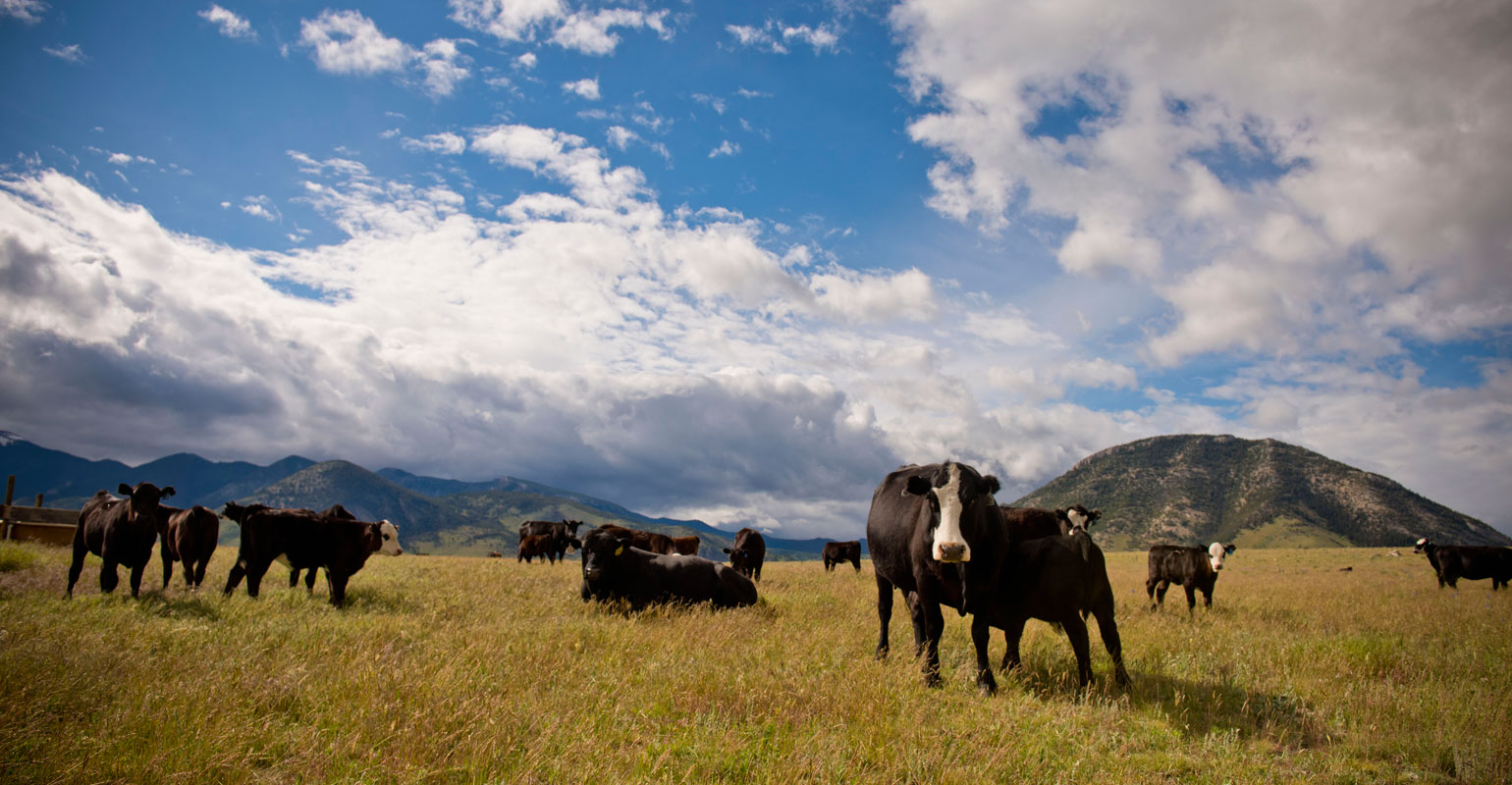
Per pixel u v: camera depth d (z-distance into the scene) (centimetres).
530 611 1153
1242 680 801
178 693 522
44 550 1733
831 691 638
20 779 391
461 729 486
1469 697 720
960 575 762
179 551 1261
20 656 563
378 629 841
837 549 3547
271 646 752
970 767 493
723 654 816
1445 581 2605
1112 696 730
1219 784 520
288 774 431
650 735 539
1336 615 1440
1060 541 773
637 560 1316
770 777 448
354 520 1258
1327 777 538
